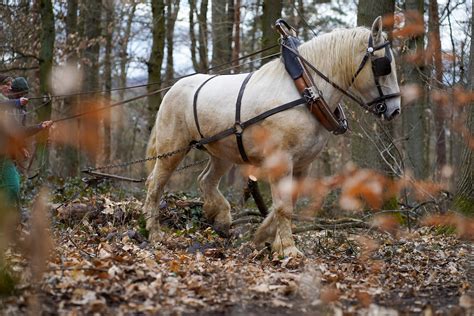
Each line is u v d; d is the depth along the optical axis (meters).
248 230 7.32
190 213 8.18
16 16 13.55
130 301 4.05
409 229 7.31
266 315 4.03
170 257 5.72
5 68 13.04
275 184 5.92
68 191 8.78
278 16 12.05
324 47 6.15
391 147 9.38
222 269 5.25
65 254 5.20
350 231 7.27
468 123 7.37
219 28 17.88
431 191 4.74
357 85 6.14
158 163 7.25
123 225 7.23
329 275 5.12
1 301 3.78
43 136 5.49
